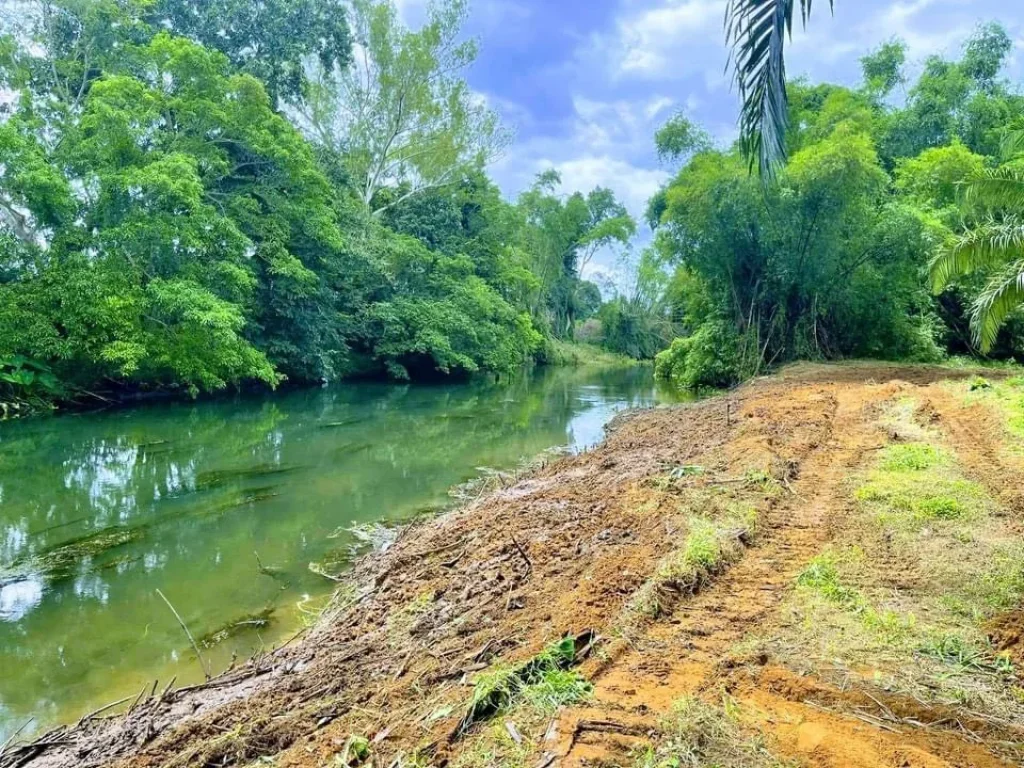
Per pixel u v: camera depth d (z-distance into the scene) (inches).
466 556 213.3
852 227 708.0
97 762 121.5
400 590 196.2
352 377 948.0
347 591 209.9
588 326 1940.2
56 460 395.9
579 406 684.1
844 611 142.9
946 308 868.6
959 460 267.7
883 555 173.2
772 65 129.5
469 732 105.3
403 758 99.7
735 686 113.3
